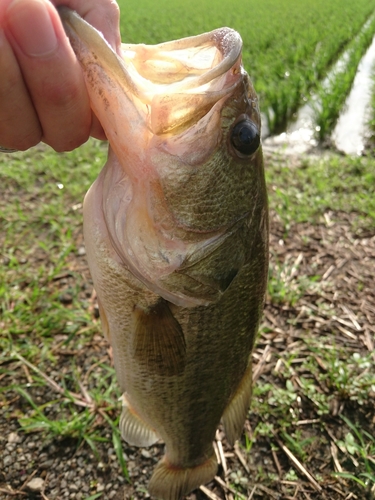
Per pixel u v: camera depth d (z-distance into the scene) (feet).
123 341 0.61
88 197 0.55
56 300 1.34
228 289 0.58
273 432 1.02
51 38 0.37
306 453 0.99
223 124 0.47
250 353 0.71
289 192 1.94
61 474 0.93
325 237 1.69
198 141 0.47
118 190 0.51
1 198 1.87
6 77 0.38
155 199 0.48
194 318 0.58
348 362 1.17
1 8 0.36
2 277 1.40
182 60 0.49
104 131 0.49
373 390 1.08
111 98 0.44
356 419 1.05
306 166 2.25
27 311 1.28
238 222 0.52
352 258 1.59
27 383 1.10
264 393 1.10
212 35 0.47
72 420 1.02
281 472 0.95
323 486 0.93
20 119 0.41
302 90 3.22
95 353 1.19
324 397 1.08
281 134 2.85
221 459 0.97
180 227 0.49
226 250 0.53
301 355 1.21
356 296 1.42
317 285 1.43
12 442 0.98
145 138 0.46
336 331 1.29
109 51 0.42
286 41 4.82
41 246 1.51
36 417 1.01
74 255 1.54
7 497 0.89
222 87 0.46
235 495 0.91
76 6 0.44
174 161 0.47
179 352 0.60
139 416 0.78
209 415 0.73
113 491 0.91
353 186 2.02
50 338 1.21
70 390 1.10
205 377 0.66
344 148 2.60
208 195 0.49
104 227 0.54
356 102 3.37
